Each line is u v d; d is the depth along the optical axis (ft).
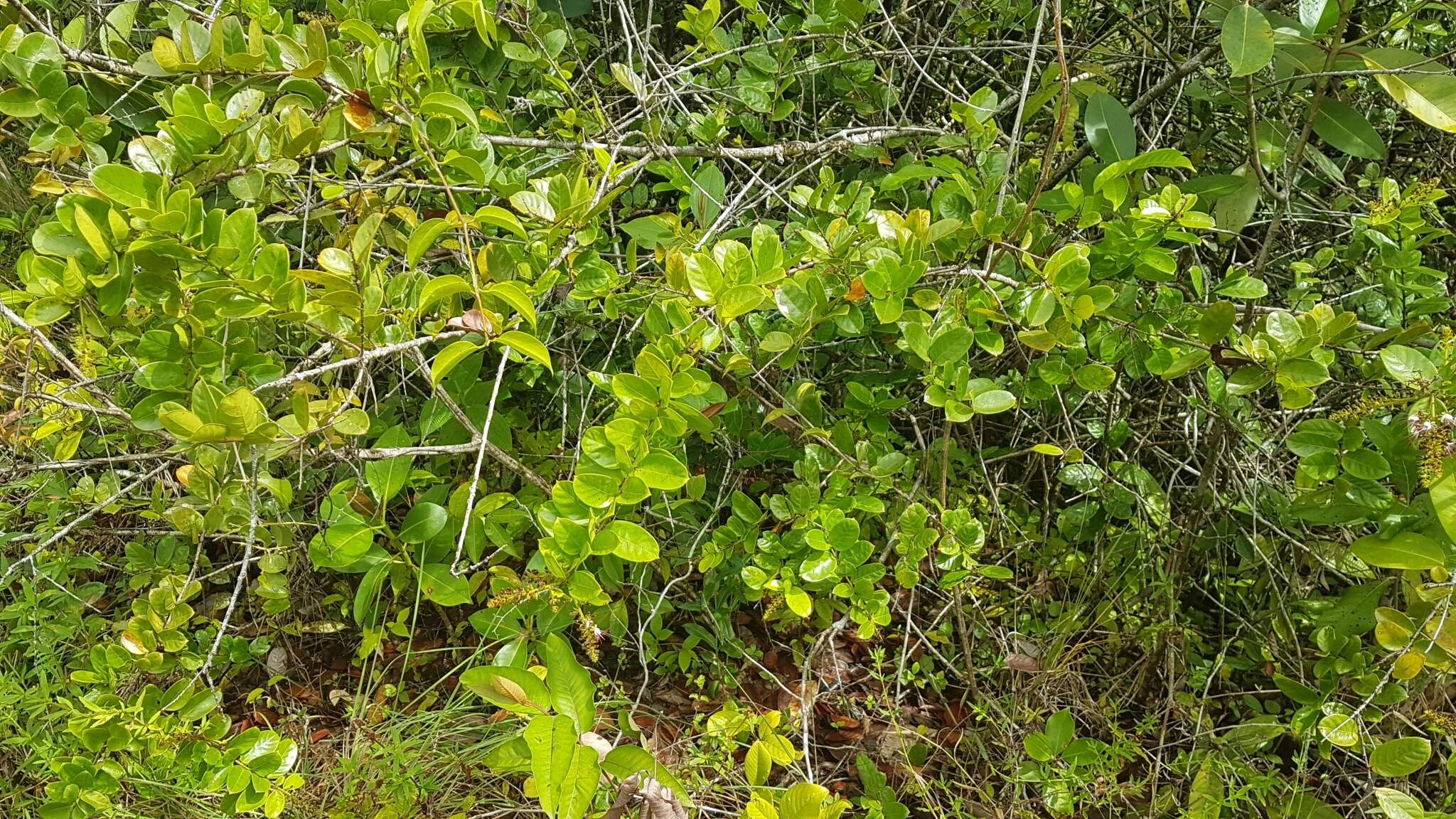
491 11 6.11
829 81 8.75
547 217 5.45
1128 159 5.37
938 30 8.60
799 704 7.69
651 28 8.38
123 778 6.04
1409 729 6.14
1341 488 5.23
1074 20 8.53
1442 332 4.60
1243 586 7.75
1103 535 7.94
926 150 8.14
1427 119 4.75
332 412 4.76
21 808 6.59
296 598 8.63
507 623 6.60
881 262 4.91
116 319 4.91
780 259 5.02
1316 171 7.94
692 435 7.79
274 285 4.38
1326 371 4.81
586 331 7.61
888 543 6.80
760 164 8.50
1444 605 4.57
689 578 8.30
